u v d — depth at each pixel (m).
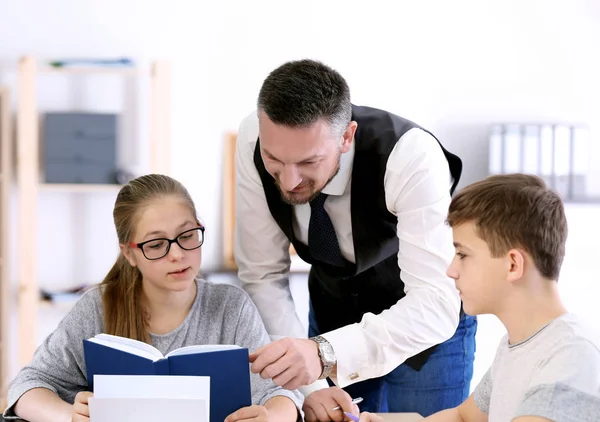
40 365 1.80
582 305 4.29
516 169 4.10
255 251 2.06
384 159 1.86
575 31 4.37
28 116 3.87
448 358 2.07
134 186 1.78
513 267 1.34
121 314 1.82
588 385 1.23
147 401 1.36
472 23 4.30
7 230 3.94
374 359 1.74
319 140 1.61
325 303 2.20
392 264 2.04
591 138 4.41
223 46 4.18
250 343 1.85
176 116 4.16
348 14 4.24
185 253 1.74
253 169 1.99
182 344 1.84
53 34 4.06
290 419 1.67
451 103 4.30
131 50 4.12
